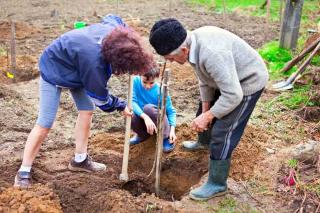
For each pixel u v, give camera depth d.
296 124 5.67
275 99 6.31
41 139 4.23
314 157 4.74
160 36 3.50
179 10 12.77
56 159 4.80
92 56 3.72
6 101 6.22
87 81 3.81
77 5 13.12
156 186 4.44
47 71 3.99
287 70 7.28
